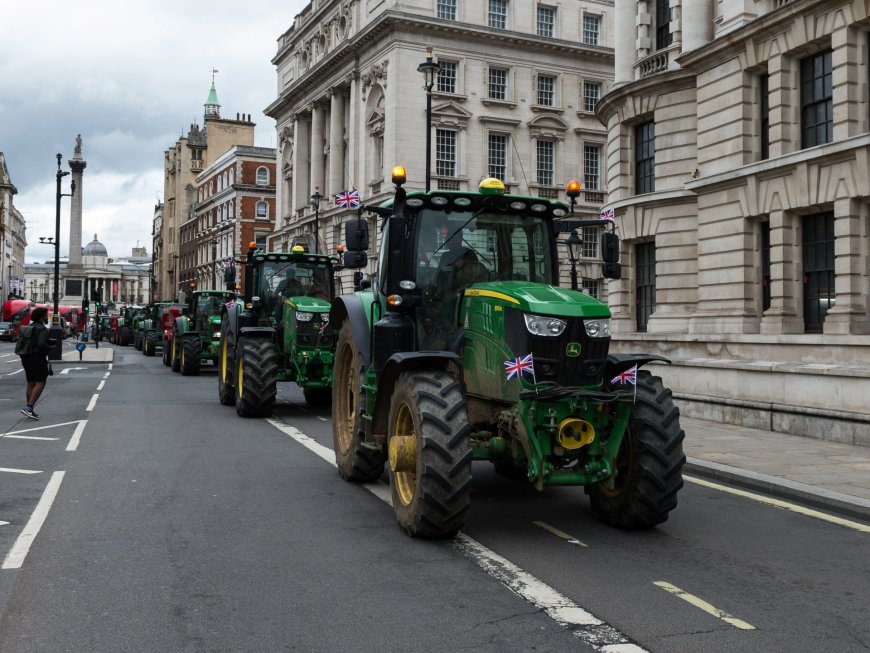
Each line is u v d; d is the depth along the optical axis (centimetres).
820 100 1783
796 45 1784
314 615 466
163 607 479
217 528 668
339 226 4916
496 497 806
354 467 845
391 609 477
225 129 9231
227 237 7556
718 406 1378
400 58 4244
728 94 2006
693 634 441
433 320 726
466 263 736
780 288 1825
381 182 4419
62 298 11819
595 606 485
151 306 4369
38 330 1416
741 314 1947
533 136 4553
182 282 9744
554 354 621
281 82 6159
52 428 1296
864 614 478
